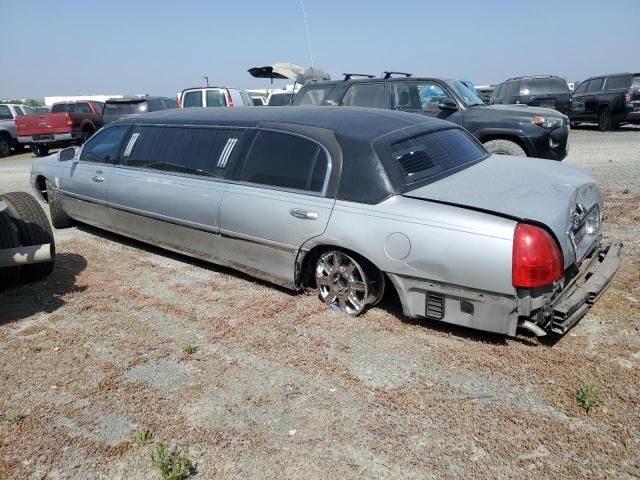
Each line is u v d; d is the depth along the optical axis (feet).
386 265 12.10
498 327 11.10
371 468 8.58
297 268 14.06
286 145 14.39
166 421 9.90
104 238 21.44
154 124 18.62
